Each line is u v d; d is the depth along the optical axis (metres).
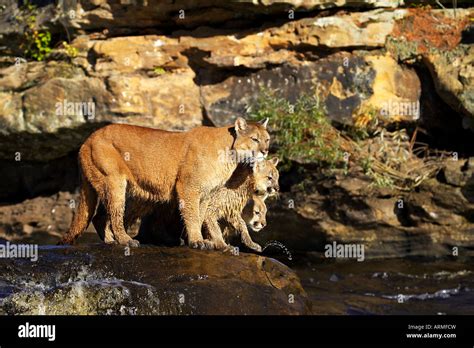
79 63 15.16
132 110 14.68
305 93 14.45
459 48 14.29
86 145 10.35
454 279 13.16
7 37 15.98
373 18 14.43
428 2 14.75
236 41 14.56
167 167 10.17
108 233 10.50
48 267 8.80
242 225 10.76
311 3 14.17
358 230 14.41
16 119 15.23
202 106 14.84
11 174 16.73
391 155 14.55
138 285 8.39
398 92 14.58
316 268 14.22
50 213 16.00
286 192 14.69
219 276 8.80
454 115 14.70
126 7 14.75
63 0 15.23
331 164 14.27
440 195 13.90
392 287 12.91
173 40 14.82
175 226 10.91
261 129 10.47
